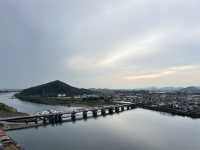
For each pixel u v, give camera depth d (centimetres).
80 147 15100
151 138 17350
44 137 17800
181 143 15938
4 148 12644
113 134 18762
